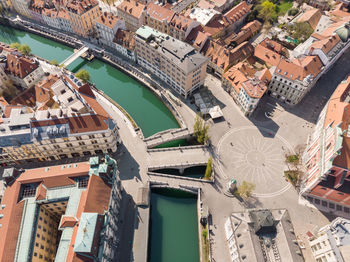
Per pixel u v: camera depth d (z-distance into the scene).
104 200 83.25
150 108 137.75
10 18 190.62
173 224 99.88
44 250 86.00
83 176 88.69
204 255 88.94
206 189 102.81
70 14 164.38
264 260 75.75
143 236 90.69
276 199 100.56
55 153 111.25
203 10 167.75
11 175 87.12
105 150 112.75
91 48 162.88
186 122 123.88
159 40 131.00
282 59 124.19
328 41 126.44
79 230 73.38
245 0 194.00
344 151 86.00
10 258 74.00
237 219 84.19
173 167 109.38
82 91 107.88
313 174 96.81
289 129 121.31
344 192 90.25
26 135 101.88
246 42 146.62
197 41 145.88
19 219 80.81
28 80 138.75
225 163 110.25
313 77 122.88
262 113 127.62
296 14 181.88
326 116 108.94
